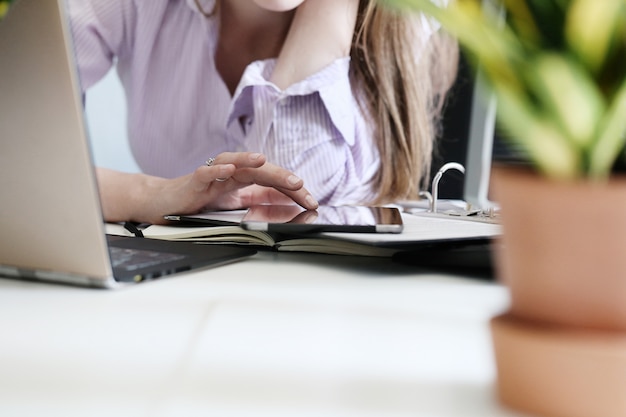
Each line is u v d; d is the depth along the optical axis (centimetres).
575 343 29
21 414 34
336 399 36
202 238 87
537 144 27
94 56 186
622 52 26
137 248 78
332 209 96
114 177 121
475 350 44
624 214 28
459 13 26
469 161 163
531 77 26
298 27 178
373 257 80
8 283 65
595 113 26
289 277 68
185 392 37
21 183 61
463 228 82
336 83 171
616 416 29
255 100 175
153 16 183
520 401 32
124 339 47
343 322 51
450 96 175
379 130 178
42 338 47
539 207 29
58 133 57
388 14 170
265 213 88
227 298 59
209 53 183
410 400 36
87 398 36
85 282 62
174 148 190
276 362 42
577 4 25
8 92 58
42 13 54
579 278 29
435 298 59
